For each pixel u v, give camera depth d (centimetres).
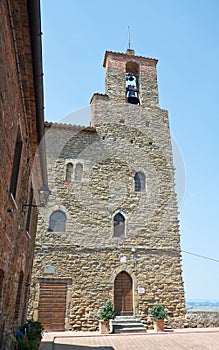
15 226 523
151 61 1750
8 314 544
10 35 372
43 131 613
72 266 1215
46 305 1147
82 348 805
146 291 1239
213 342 889
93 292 1195
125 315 1191
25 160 597
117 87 1572
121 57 1694
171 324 1216
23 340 577
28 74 457
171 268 1296
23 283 752
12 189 507
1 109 339
